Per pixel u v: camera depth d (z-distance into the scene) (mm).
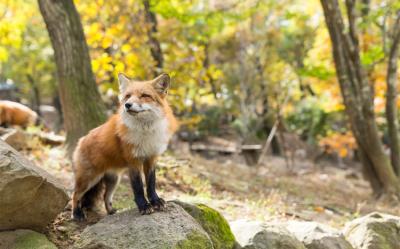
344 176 17531
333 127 23172
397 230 6176
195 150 19547
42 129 11445
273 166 16828
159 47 13891
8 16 13242
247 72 17891
